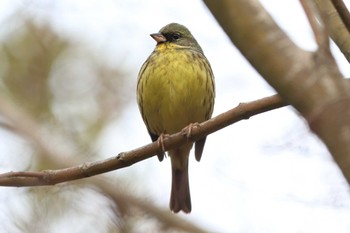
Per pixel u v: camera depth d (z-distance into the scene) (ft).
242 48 12.11
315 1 15.37
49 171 25.67
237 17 12.05
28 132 46.62
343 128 11.32
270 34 12.01
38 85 49.73
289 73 11.86
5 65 49.90
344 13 17.99
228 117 26.94
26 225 36.45
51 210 37.32
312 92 11.68
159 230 38.17
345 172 11.23
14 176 25.23
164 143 28.22
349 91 11.58
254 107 25.61
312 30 13.74
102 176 39.17
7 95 49.24
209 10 12.23
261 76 12.26
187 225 38.93
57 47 50.21
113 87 50.34
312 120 11.60
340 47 20.76
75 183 38.24
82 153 46.57
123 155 26.96
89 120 48.91
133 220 36.94
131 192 39.09
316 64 11.84
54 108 49.24
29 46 49.90
